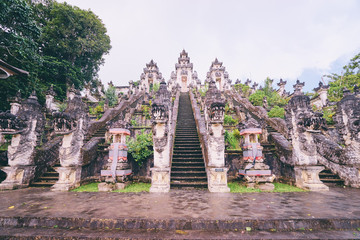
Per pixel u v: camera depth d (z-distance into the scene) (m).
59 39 21.11
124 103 17.19
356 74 19.30
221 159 6.61
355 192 6.03
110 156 7.13
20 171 7.19
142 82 35.66
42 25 21.48
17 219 3.64
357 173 6.85
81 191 6.43
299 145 7.00
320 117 6.67
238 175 7.99
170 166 7.51
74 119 7.21
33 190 6.63
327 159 8.12
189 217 3.57
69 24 21.52
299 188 6.77
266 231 3.25
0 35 10.77
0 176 8.12
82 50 23.48
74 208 4.26
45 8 21.44
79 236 3.08
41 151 8.11
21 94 12.98
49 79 20.14
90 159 8.17
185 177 7.40
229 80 34.75
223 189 6.25
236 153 8.46
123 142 7.41
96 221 3.50
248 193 5.96
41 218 3.62
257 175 6.85
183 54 39.75
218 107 6.80
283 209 4.10
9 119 6.90
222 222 3.40
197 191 6.32
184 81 37.75
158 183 6.50
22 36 12.14
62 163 6.86
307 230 3.29
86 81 27.75
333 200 4.95
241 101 18.83
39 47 20.73
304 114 7.03
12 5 10.55
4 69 4.80
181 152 9.26
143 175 8.27
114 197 5.45
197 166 8.12
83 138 7.71
